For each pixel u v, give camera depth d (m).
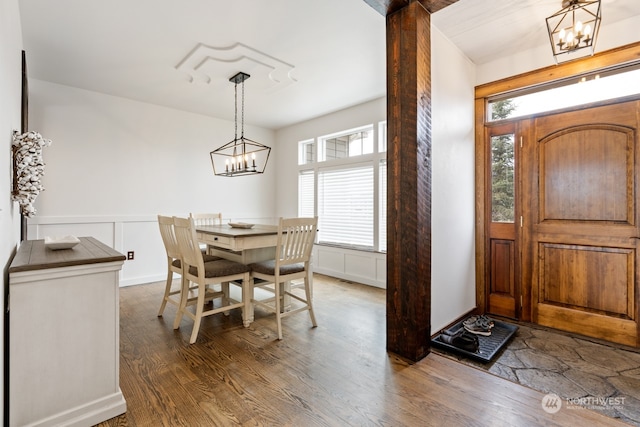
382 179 4.18
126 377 1.91
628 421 1.57
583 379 1.98
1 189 1.16
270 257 3.17
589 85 2.63
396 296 2.18
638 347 2.42
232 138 5.24
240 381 1.86
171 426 1.49
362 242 4.40
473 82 3.17
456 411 1.58
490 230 3.18
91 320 1.53
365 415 1.55
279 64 3.15
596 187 2.60
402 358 2.14
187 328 2.70
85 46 2.79
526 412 1.58
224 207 5.16
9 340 1.33
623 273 2.48
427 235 2.15
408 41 2.07
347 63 3.15
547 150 2.85
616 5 2.25
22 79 2.41
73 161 3.73
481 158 3.17
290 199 5.61
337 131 4.75
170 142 4.54
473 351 2.29
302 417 1.54
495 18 2.41
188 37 2.67
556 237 2.80
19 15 2.21
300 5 2.26
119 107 4.07
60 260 1.48
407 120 2.07
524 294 2.98
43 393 1.40
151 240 4.34
